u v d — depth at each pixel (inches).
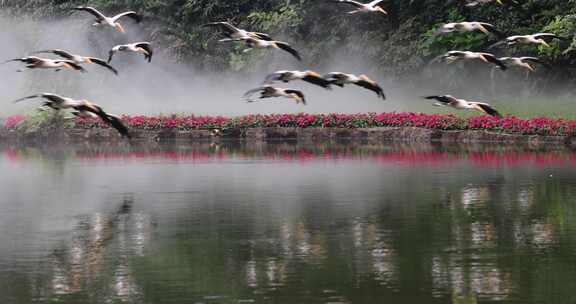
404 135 1050.1
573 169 705.0
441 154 860.0
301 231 474.3
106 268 401.4
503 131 989.2
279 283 373.7
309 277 381.7
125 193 614.9
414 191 603.5
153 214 530.3
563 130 948.0
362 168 743.7
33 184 668.7
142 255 424.8
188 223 500.7
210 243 448.5
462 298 349.4
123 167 778.8
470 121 1012.5
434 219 501.4
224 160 832.3
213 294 358.9
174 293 361.4
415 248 430.3
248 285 370.9
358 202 561.9
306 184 646.5
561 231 463.2
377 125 1080.8
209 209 544.1
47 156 904.3
